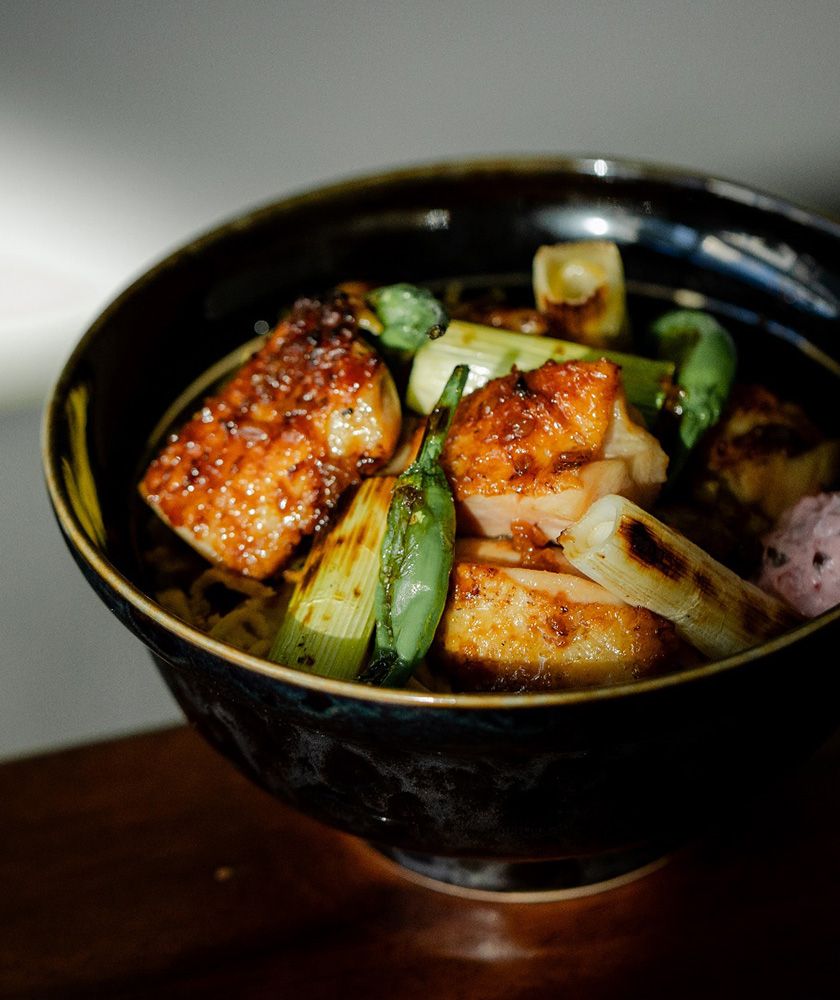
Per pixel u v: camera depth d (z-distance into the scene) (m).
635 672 0.32
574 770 0.30
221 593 0.35
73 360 0.35
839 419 0.38
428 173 0.40
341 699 0.29
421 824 0.32
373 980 0.36
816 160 0.56
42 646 0.51
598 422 0.33
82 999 0.36
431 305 0.35
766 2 0.51
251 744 0.32
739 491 0.35
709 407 0.36
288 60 0.51
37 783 0.41
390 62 0.52
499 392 0.33
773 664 0.29
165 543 0.36
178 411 0.39
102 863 0.39
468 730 0.29
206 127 0.52
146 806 0.40
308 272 0.40
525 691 0.32
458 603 0.32
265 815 0.39
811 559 0.33
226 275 0.39
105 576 0.31
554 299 0.37
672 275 0.40
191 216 0.54
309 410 0.35
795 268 0.38
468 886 0.37
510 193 0.40
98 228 0.53
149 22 0.49
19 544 0.52
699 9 0.51
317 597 0.33
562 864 0.36
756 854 0.37
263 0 0.50
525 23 0.51
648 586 0.31
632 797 0.31
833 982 0.35
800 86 0.54
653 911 0.36
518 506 0.33
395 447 0.35
